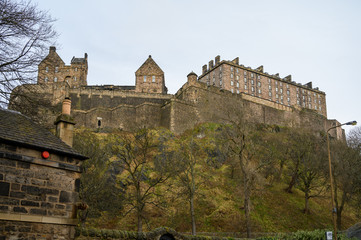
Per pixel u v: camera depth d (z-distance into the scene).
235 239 21.45
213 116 76.00
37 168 13.23
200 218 41.88
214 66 108.06
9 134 13.02
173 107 69.75
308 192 51.31
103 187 37.97
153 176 46.41
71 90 75.62
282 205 48.75
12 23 17.30
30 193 12.81
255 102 87.31
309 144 54.38
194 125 70.00
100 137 55.41
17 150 12.88
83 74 101.00
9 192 12.30
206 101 76.81
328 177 50.06
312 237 28.58
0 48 17.48
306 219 46.41
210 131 67.88
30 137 13.70
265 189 50.75
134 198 36.38
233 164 52.94
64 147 14.48
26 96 18.72
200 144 60.94
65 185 13.92
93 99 76.62
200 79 114.75
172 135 62.88
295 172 52.75
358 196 49.28
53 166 13.62
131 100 78.38
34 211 12.76
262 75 111.44
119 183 43.53
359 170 48.12
